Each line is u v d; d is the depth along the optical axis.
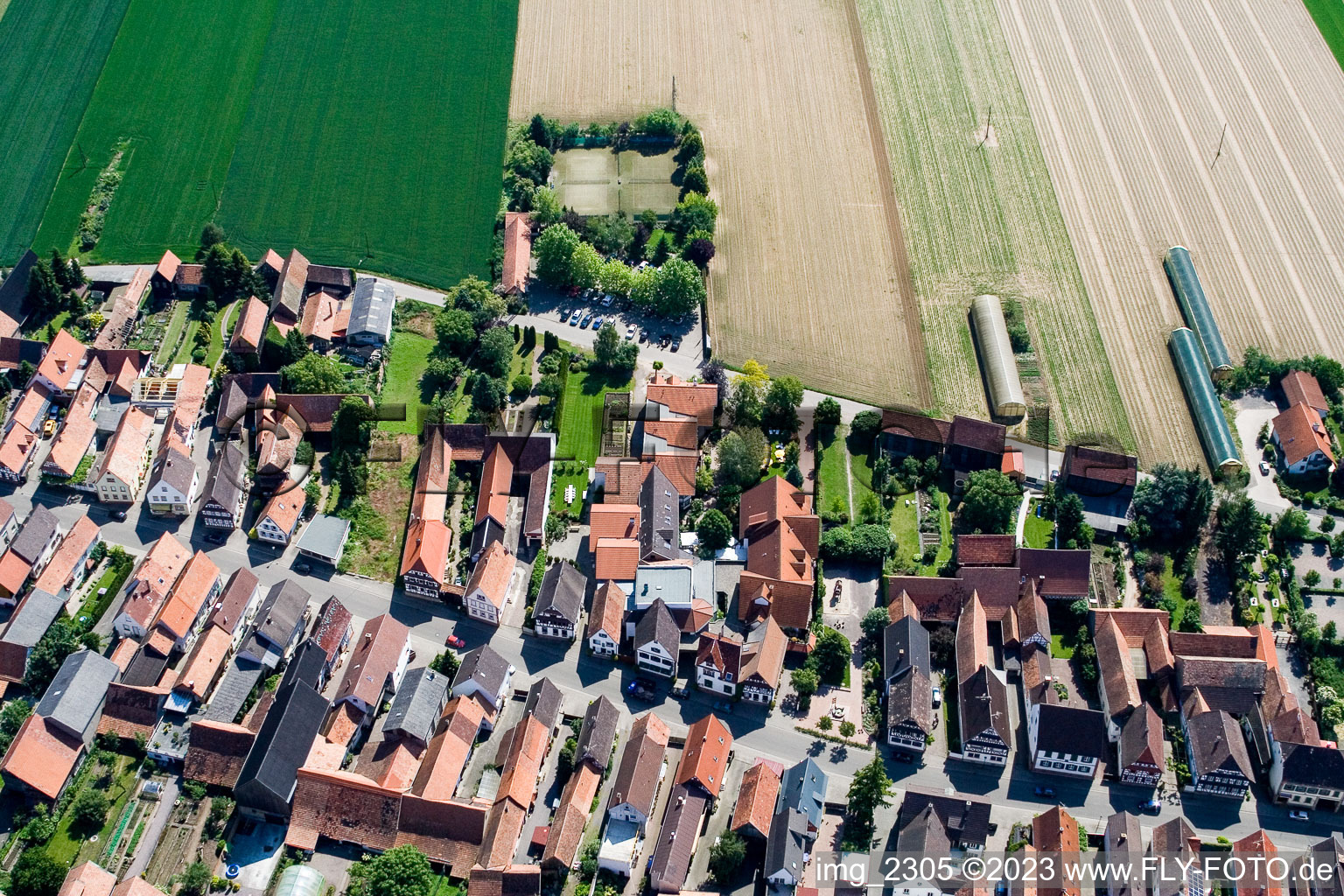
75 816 196.62
